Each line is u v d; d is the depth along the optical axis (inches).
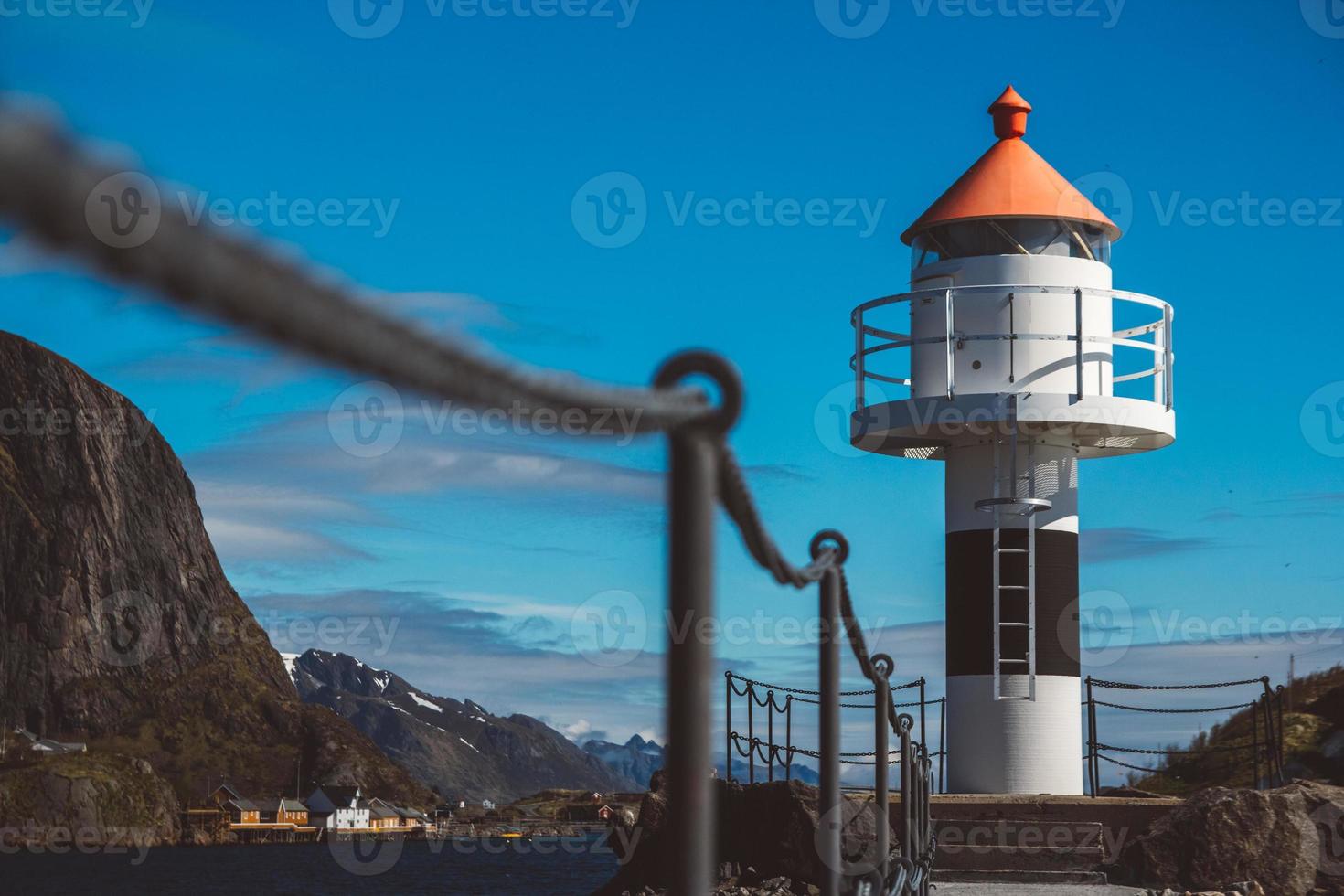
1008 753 978.1
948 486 1034.7
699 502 93.7
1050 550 1000.2
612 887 1029.2
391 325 51.8
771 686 939.3
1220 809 851.4
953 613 1013.8
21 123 32.0
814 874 897.5
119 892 4355.3
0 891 4443.9
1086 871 896.9
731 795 933.2
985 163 1071.6
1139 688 961.5
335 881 4731.8
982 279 1021.2
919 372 1031.6
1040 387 991.0
